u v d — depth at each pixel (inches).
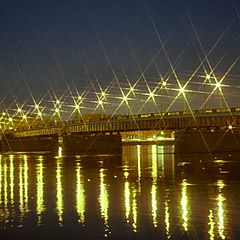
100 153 7091.5
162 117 5831.7
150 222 1871.3
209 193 2568.9
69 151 7303.2
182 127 5654.5
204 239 1640.0
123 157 6087.6
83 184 3097.9
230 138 5423.2
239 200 2322.8
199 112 5472.4
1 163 5492.1
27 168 4630.9
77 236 1708.9
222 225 1812.3
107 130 6638.8
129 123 6294.3
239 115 5162.4
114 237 1684.3
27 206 2257.6
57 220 1945.1
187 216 1969.7
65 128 7436.0
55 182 3255.4
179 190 2704.2
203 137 5556.1
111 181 3243.1
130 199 2405.3
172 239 1648.6
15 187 2997.0
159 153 6889.8
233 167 4025.6
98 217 1980.8
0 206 2268.7
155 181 3179.1
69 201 2377.0
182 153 5639.8
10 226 1863.9
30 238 1700.3
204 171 3772.1
